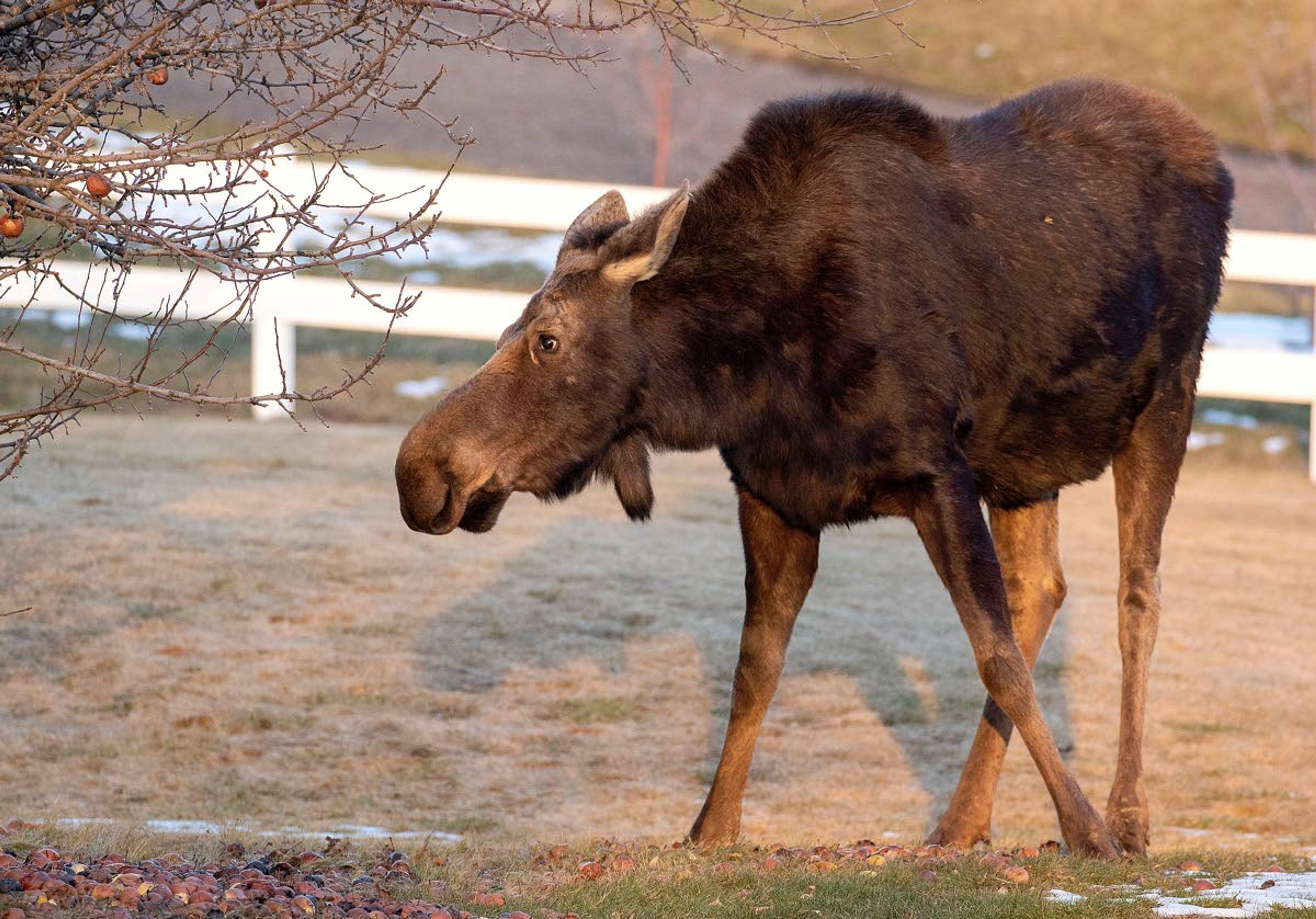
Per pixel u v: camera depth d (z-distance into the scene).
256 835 22.11
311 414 56.78
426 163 81.75
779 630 19.39
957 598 17.83
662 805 27.81
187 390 12.87
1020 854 18.14
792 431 18.05
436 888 16.48
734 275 17.83
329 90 13.25
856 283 17.77
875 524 49.53
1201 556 46.97
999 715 21.09
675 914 15.52
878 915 15.20
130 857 17.86
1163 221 21.00
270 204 50.91
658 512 47.41
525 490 17.88
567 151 88.12
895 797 28.92
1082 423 20.03
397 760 29.31
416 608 37.16
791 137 18.30
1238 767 31.20
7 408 52.22
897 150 18.80
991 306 18.78
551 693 33.03
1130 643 20.56
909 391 17.73
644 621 37.34
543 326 17.47
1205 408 66.81
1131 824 19.56
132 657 33.06
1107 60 107.31
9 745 28.72
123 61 12.87
